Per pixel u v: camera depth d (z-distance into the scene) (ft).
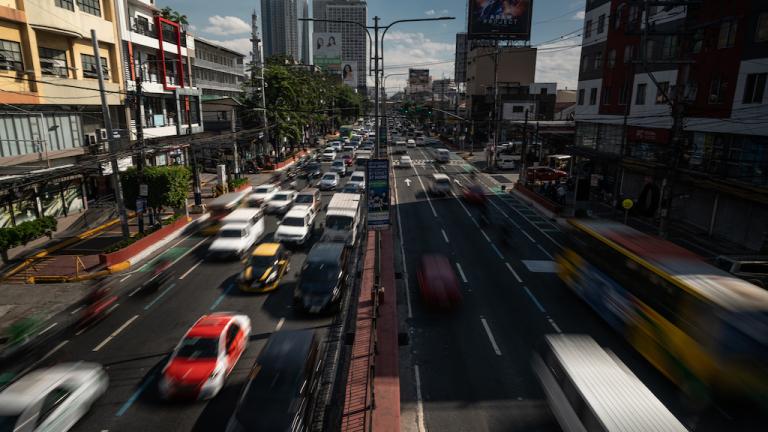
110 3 124.47
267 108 199.52
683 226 108.27
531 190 141.69
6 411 35.96
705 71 99.45
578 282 67.67
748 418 41.60
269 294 70.03
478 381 47.60
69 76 111.04
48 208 108.27
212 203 125.59
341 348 54.39
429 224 113.19
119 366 50.65
